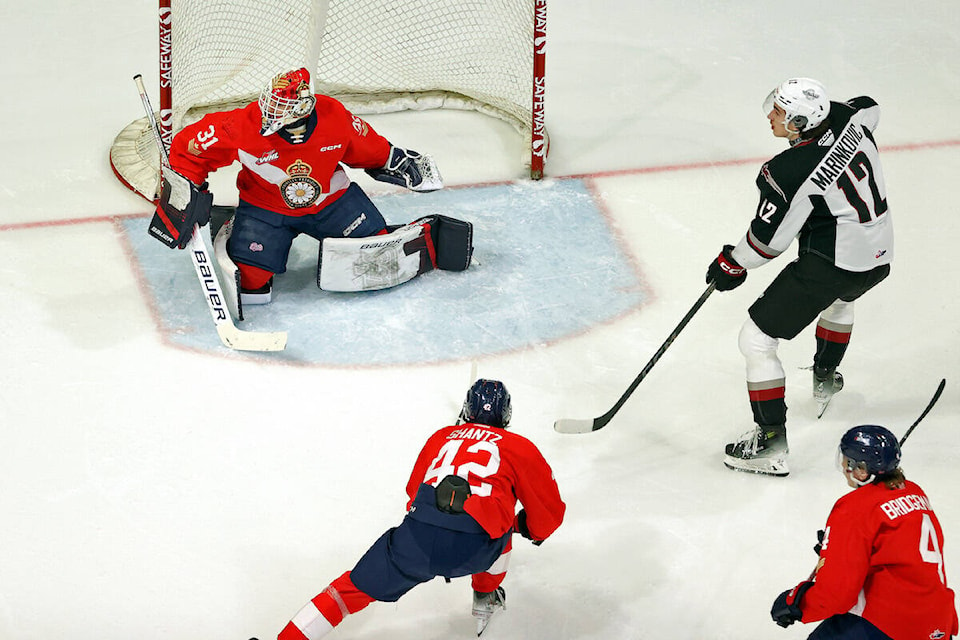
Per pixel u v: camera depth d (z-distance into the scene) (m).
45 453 17.78
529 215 24.62
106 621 15.10
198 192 19.27
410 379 19.70
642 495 17.47
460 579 16.05
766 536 16.77
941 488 17.58
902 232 24.25
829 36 32.56
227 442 18.16
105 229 23.56
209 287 19.86
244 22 27.41
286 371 19.80
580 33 32.78
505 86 28.66
